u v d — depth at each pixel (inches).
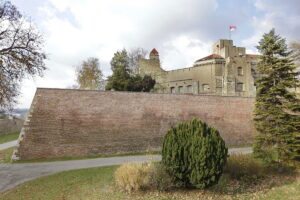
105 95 744.3
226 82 1438.2
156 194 333.7
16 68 503.2
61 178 428.8
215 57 1560.0
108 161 603.8
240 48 1681.8
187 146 348.8
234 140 907.4
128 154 714.2
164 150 369.1
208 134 361.1
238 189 399.5
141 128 768.9
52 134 649.6
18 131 1273.4
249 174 459.5
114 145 716.7
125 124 748.6
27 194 345.7
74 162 591.8
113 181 389.4
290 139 505.0
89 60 2017.7
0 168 524.7
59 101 681.6
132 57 1909.4
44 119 650.8
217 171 343.3
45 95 672.4
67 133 667.4
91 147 685.9
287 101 534.0
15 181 418.9
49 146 638.5
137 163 389.4
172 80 1637.6
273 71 533.6
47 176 449.4
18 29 519.5
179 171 348.5
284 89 524.1
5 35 504.1
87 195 329.4
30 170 504.1
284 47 538.3
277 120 520.4
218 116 904.3
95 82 1957.4
